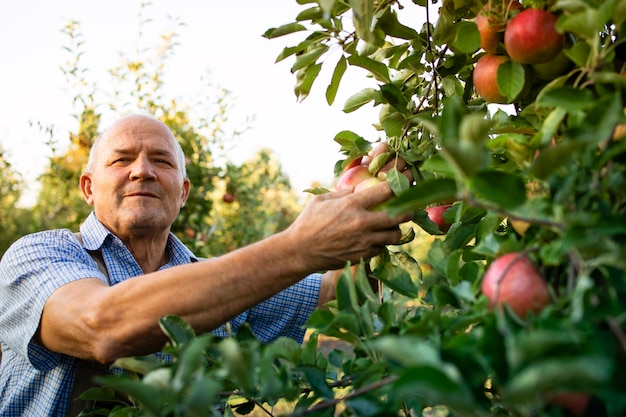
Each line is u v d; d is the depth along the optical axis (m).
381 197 1.38
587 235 0.77
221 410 1.55
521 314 0.86
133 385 0.87
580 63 1.04
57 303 1.61
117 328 1.43
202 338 0.83
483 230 1.23
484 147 0.88
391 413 0.88
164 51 5.58
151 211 2.13
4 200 9.45
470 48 1.28
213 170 5.52
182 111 5.56
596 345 0.73
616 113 0.83
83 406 1.79
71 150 5.59
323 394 1.01
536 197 0.89
